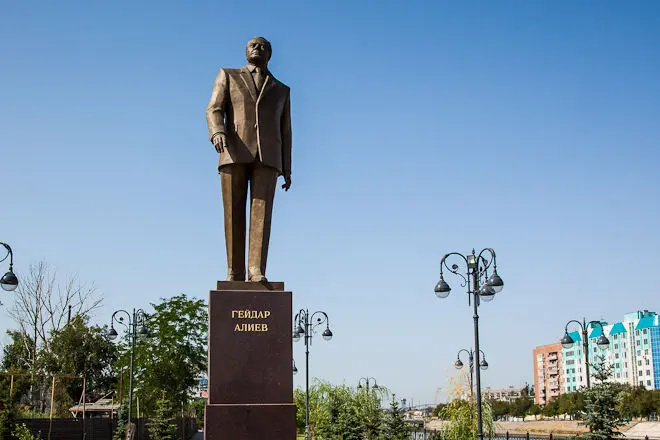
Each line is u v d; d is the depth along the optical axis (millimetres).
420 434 36625
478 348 19953
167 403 39562
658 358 121438
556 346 151375
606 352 133125
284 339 10266
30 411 41781
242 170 11305
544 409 110562
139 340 50969
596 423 27469
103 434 36688
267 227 11211
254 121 11328
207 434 9727
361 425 33938
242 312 10250
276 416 9922
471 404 28344
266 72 11680
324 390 40094
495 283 19875
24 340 53281
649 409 77625
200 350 52406
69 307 56531
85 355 56438
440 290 20359
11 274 22031
